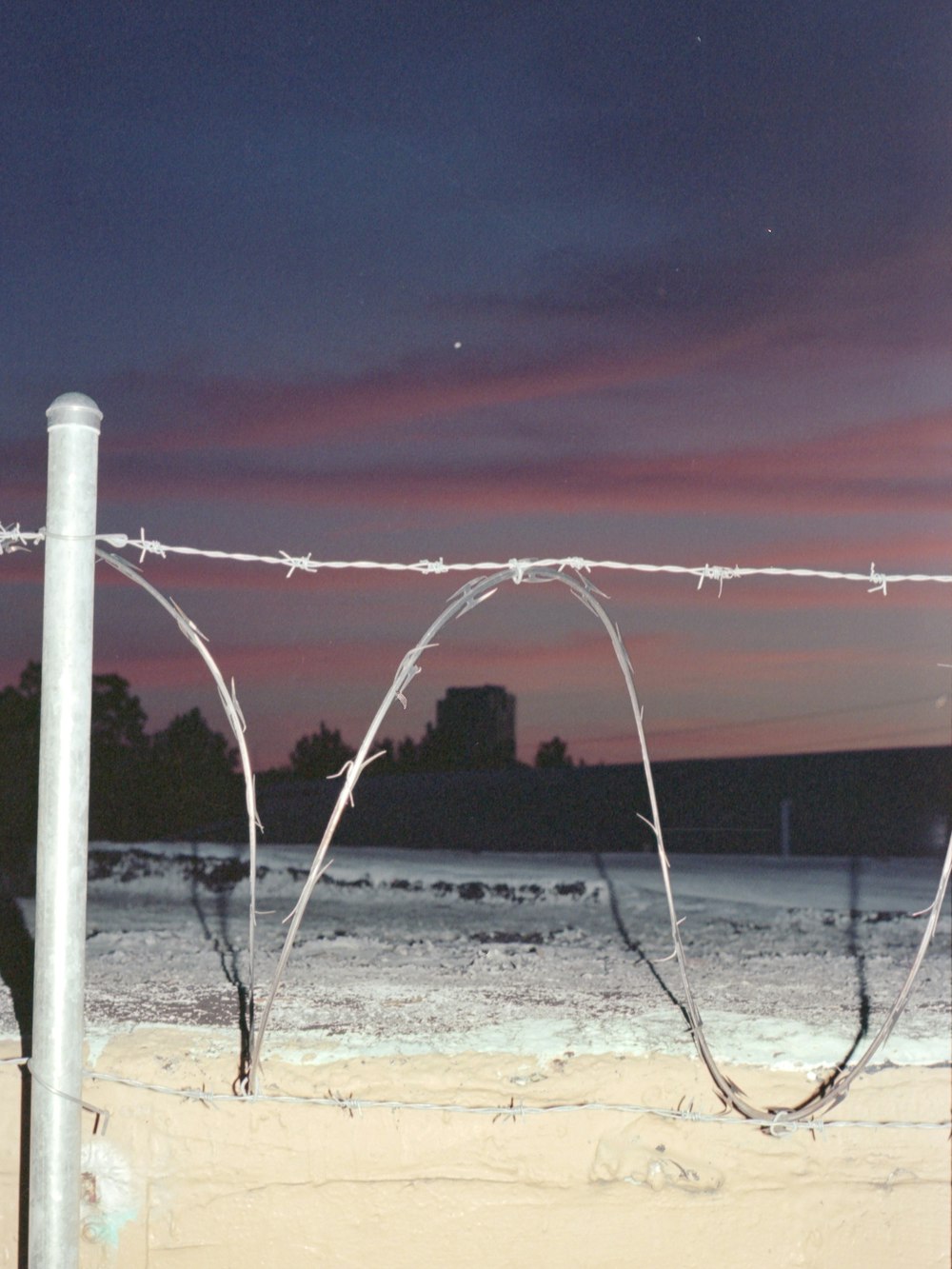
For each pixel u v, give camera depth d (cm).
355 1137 293
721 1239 297
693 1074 302
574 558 261
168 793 1842
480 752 2570
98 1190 291
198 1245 290
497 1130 295
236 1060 298
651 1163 298
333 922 550
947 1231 300
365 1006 345
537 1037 315
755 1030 324
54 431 240
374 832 1521
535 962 421
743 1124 300
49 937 238
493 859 781
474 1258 293
